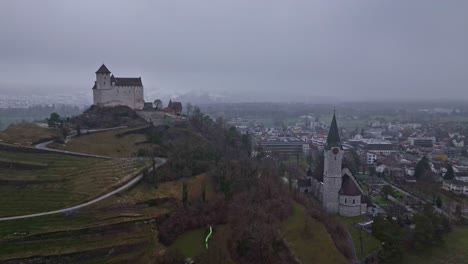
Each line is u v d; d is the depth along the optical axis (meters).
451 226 148.12
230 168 150.62
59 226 104.88
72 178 133.62
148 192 127.75
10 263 91.44
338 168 150.00
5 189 124.56
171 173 140.75
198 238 112.44
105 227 107.00
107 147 168.50
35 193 122.56
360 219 146.38
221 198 128.25
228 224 119.62
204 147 171.88
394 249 118.81
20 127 185.62
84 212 112.62
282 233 117.44
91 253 98.62
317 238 118.25
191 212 120.69
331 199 151.50
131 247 103.12
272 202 132.62
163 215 116.88
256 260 105.38
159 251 103.31
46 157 150.88
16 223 104.81
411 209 167.12
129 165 147.00
